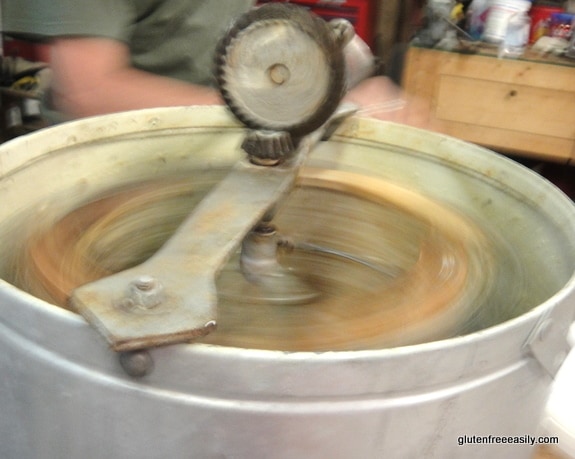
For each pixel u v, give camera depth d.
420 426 0.40
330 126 0.70
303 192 0.72
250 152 0.52
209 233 0.47
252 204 0.50
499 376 0.42
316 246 0.65
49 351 0.40
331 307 0.54
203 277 0.43
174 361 0.37
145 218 0.65
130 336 0.36
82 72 0.88
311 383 0.37
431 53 1.84
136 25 1.04
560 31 1.92
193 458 0.39
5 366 0.43
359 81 0.73
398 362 0.37
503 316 0.55
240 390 0.37
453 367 0.39
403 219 0.68
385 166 0.80
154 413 0.39
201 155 0.78
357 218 0.69
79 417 0.41
